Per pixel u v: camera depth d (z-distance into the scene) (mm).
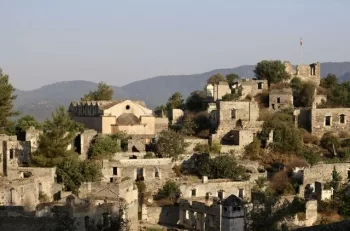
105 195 95062
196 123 139125
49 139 107438
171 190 108062
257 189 108250
